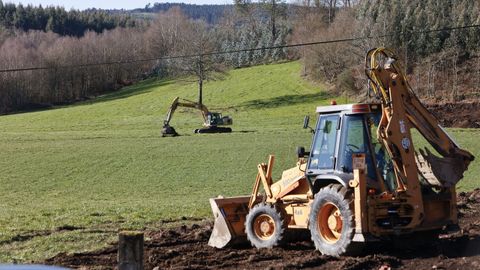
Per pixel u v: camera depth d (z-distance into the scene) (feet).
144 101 314.14
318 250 42.19
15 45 397.19
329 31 302.25
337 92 278.26
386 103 42.16
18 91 360.69
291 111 257.55
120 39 424.87
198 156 143.95
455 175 42.70
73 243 49.16
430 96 236.22
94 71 392.88
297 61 378.94
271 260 41.01
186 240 49.70
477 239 45.70
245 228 46.68
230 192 98.89
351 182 40.04
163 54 417.49
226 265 39.81
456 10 261.03
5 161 143.33
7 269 15.81
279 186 45.55
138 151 154.10
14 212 71.41
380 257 39.73
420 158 43.45
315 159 43.65
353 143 42.16
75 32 590.55
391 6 264.52
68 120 274.36
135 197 95.66
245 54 396.78
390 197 40.42
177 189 105.09
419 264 38.68
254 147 155.63
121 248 24.12
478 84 237.04
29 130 225.15
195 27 376.27
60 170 130.62
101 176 122.72
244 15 436.76
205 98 301.43
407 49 255.50
